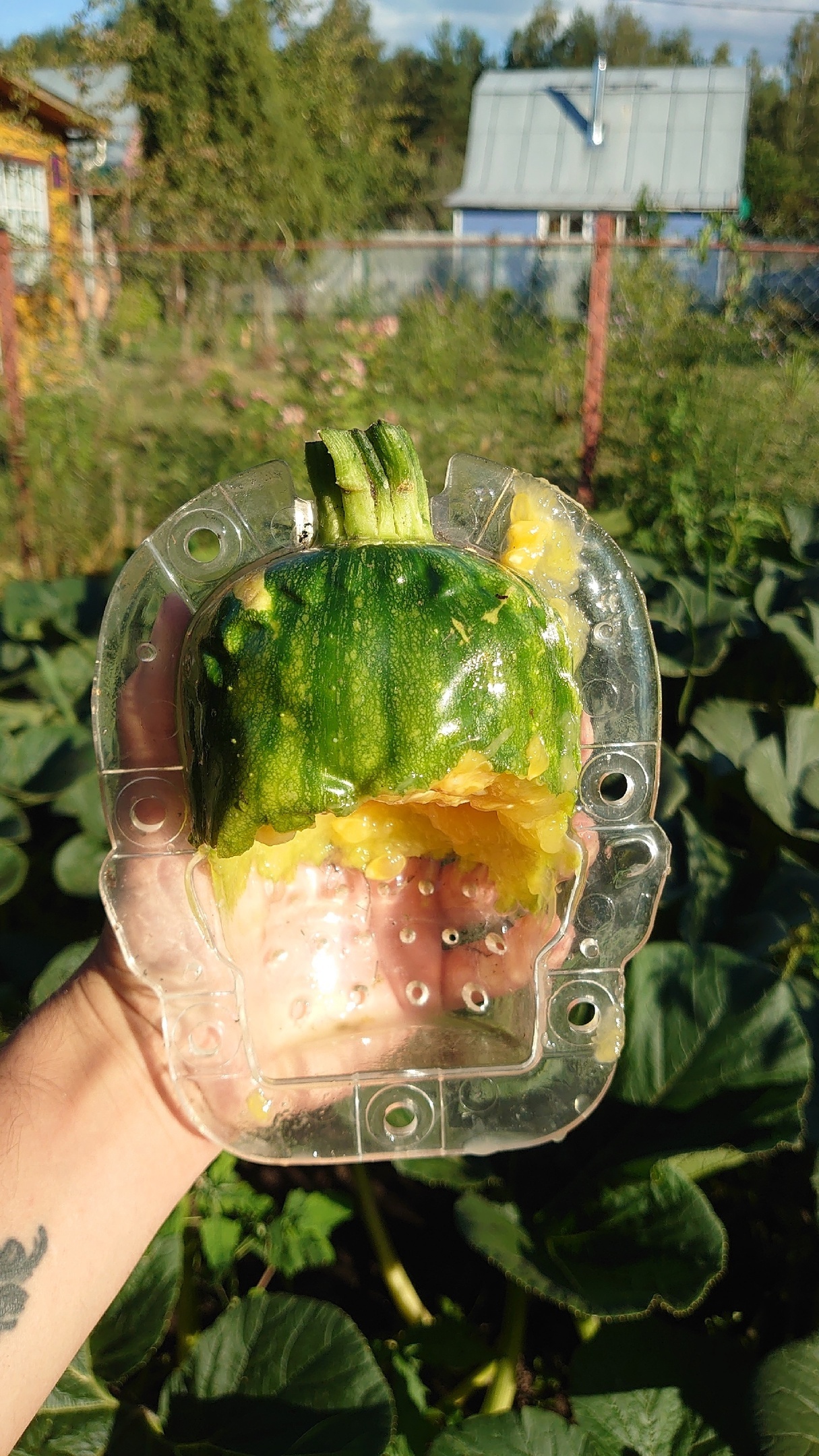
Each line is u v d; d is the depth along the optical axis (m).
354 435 0.27
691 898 0.48
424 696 0.24
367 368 1.70
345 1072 0.28
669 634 0.68
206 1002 0.27
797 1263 0.43
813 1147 0.42
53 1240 0.25
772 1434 0.33
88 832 0.55
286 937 0.29
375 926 0.30
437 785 0.25
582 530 0.28
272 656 0.24
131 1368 0.33
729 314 1.51
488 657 0.24
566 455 1.43
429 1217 0.49
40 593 0.81
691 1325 0.43
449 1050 0.28
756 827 0.58
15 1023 0.46
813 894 0.48
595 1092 0.28
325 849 0.30
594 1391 0.36
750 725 0.60
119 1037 0.27
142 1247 0.27
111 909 0.26
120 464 1.44
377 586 0.25
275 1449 0.31
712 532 1.19
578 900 0.27
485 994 0.29
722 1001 0.40
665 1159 0.36
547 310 1.94
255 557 0.28
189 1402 0.33
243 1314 0.35
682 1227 0.34
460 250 2.95
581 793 0.28
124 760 0.27
